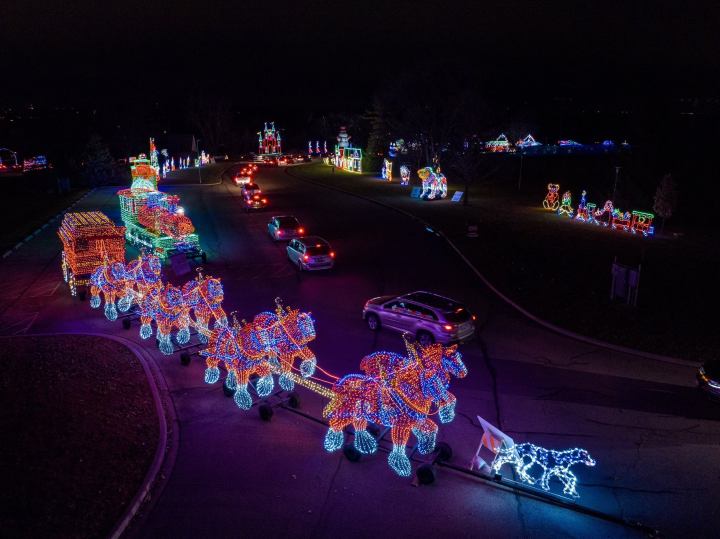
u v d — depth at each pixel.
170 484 10.33
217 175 74.06
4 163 86.69
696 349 16.88
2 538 8.22
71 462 10.30
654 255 28.78
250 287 24.14
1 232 35.66
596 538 9.00
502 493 10.13
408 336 17.62
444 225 36.75
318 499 9.93
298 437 12.08
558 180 61.16
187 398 13.84
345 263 28.11
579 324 19.16
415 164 68.00
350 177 69.19
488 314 20.45
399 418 10.20
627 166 50.09
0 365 14.42
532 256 28.48
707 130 48.44
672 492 10.20
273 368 13.57
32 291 23.45
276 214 42.53
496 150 75.19
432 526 9.24
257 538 8.93
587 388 14.43
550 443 11.86
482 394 14.11
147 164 31.72
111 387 13.73
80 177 63.41
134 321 19.59
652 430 12.34
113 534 8.73
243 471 10.78
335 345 17.45
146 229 29.48
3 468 9.77
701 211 42.56
